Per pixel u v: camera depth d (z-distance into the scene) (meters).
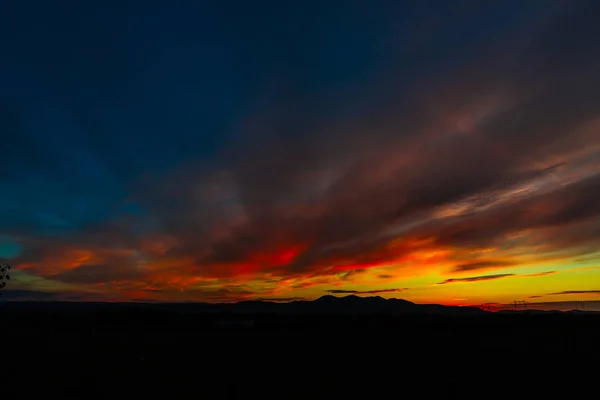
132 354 39.84
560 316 126.62
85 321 107.31
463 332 75.06
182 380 25.56
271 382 25.12
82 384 23.17
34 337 56.12
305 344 52.88
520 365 30.98
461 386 23.14
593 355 36.66
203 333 77.56
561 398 19.92
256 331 86.25
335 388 23.23
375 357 38.16
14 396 19.83
